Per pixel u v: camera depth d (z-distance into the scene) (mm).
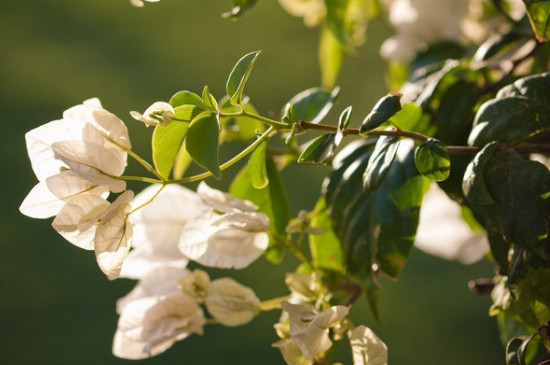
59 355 2494
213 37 3846
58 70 3609
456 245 756
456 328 2516
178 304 656
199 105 592
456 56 783
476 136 590
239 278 2664
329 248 676
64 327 2576
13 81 3539
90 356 2486
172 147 593
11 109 3381
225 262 640
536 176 569
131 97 3439
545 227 565
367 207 652
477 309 2568
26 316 2617
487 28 781
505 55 710
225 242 638
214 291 650
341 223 657
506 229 571
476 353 2453
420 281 2699
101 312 2619
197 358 2459
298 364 612
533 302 597
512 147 586
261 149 607
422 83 724
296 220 689
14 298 2674
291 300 645
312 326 598
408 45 802
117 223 582
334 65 852
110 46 3779
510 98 591
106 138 587
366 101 3199
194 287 656
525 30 706
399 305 2617
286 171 3004
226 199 634
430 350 2457
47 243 2859
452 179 641
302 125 588
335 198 662
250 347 2467
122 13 3957
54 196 588
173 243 678
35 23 3893
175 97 594
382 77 3291
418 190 644
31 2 4016
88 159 578
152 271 673
